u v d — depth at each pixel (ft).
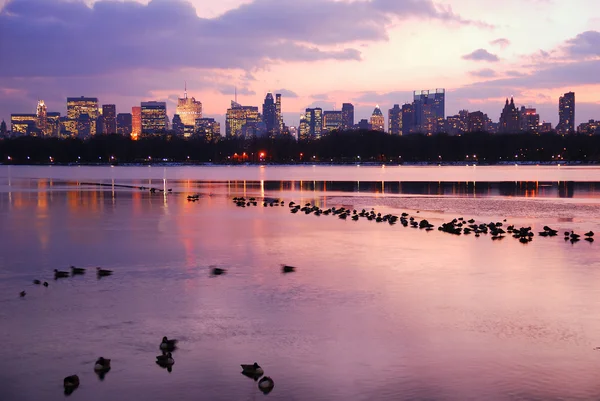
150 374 60.23
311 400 54.85
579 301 84.12
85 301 84.58
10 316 77.77
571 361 62.75
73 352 65.72
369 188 346.74
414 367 61.57
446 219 180.45
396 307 81.46
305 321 75.56
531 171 649.61
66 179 483.51
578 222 172.45
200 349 66.33
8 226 166.30
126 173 650.84
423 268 105.81
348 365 62.13
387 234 146.61
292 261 112.47
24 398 55.57
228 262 111.65
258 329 72.59
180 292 89.30
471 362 62.64
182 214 197.77
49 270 105.60
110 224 170.19
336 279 97.45
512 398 55.01
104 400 55.16
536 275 100.12
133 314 78.54
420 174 573.33
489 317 77.00
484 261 111.75
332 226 162.50
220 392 56.54
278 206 227.61
